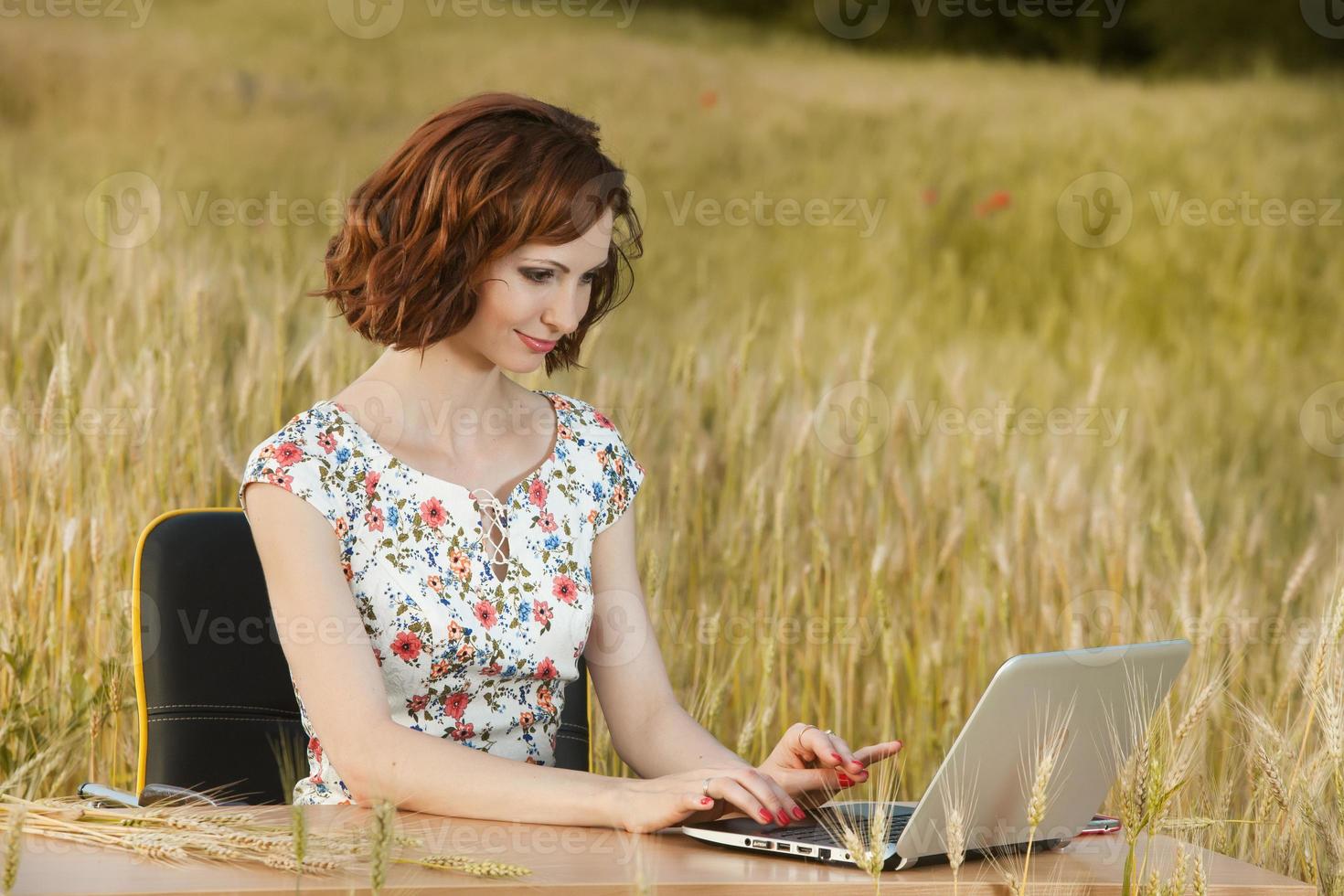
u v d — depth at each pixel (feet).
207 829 4.86
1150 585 13.05
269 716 7.79
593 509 7.55
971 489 13.99
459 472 7.11
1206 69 40.24
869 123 36.86
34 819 5.02
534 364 6.84
